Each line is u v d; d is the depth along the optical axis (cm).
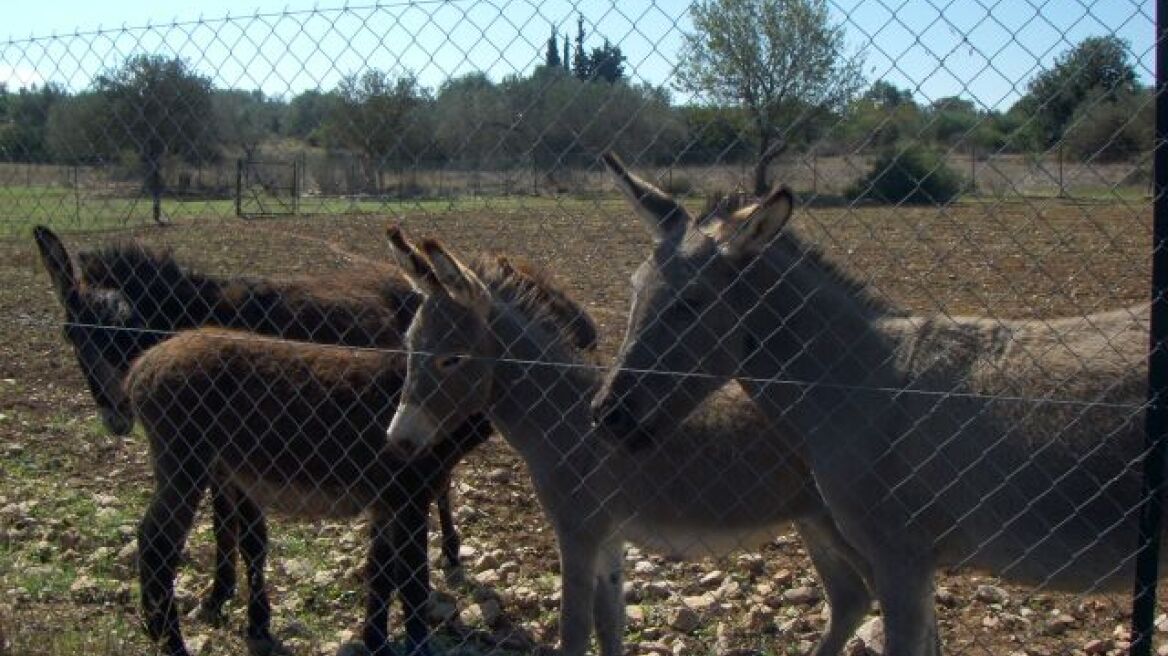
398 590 490
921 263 1237
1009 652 471
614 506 446
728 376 352
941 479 333
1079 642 482
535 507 687
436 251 424
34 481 718
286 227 1271
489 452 791
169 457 490
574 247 1206
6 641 458
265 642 498
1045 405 321
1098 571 322
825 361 354
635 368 342
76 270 671
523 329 457
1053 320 341
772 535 447
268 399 490
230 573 526
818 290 357
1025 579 336
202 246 1271
